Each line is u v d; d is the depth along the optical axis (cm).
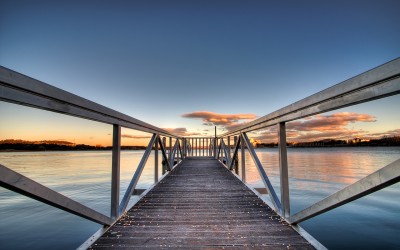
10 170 113
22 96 124
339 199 149
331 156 3519
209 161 888
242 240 200
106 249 184
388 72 109
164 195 364
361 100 131
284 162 249
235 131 493
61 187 1065
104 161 3156
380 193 872
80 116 178
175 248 186
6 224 580
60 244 464
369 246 436
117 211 247
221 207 298
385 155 3631
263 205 307
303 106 190
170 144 647
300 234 210
